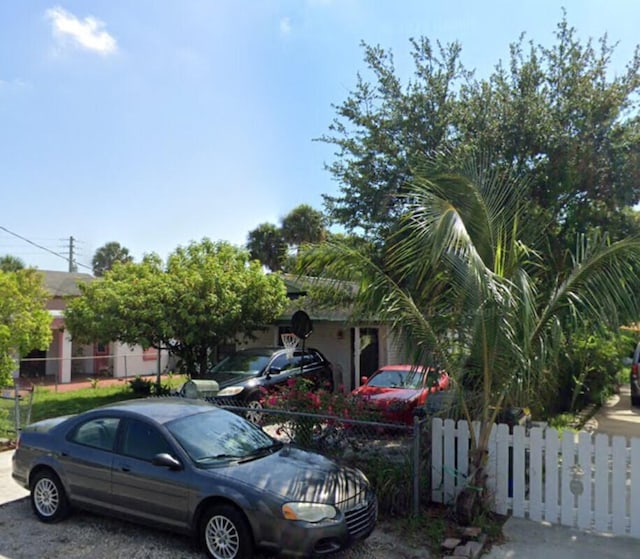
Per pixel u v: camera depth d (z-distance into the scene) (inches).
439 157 331.9
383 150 416.8
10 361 442.0
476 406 268.7
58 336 902.4
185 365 604.7
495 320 226.4
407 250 255.6
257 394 471.8
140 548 221.3
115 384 811.4
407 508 251.1
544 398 434.0
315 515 195.9
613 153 377.7
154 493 220.1
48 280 1049.5
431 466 266.5
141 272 613.9
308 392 324.5
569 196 386.0
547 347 246.1
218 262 610.9
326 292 332.5
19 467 259.6
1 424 408.8
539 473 249.4
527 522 246.8
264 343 695.1
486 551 218.5
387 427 270.8
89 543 226.7
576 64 395.9
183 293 560.4
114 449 236.5
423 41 424.8
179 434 229.8
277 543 193.5
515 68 410.3
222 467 217.2
